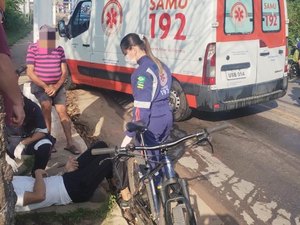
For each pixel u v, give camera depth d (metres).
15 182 4.38
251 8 7.58
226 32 7.25
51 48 5.96
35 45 6.00
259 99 7.94
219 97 7.30
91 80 9.84
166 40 7.78
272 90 8.24
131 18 8.49
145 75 4.06
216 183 5.55
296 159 6.39
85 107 8.89
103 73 9.39
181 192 3.38
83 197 4.56
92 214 4.48
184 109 7.66
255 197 5.21
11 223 2.57
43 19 7.76
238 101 7.57
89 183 4.53
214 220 4.66
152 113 4.21
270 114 8.69
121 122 7.97
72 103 9.19
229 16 7.24
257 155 6.50
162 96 4.21
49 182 4.50
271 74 8.15
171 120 4.36
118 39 8.84
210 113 8.55
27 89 7.06
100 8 9.27
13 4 29.70
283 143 7.03
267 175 5.83
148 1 8.07
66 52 10.38
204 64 7.19
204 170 5.93
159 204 3.56
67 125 6.16
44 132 5.06
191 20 7.33
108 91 10.30
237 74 7.52
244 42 7.54
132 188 4.23
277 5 8.10
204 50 7.18
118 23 8.80
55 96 6.13
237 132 7.50
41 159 4.92
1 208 2.43
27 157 5.52
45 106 5.97
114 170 4.64
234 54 7.42
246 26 7.54
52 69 5.97
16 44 22.98
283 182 5.63
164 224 3.43
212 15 7.06
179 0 7.49
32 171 4.98
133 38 4.08
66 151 6.17
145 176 3.71
